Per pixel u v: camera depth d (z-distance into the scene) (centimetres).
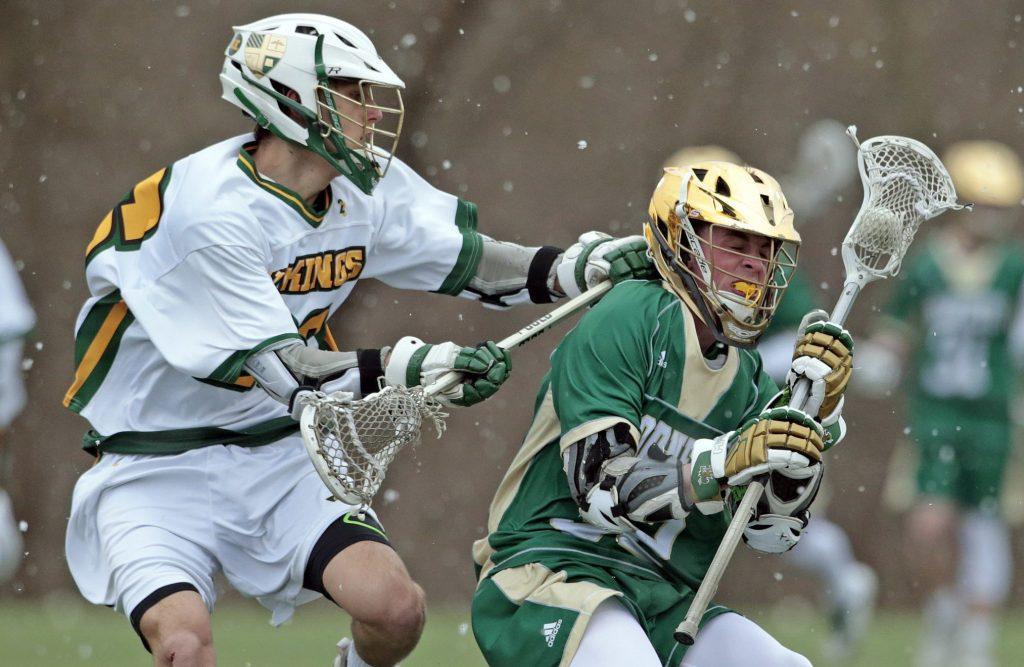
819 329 1570
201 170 1747
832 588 3294
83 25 5094
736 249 1557
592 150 5266
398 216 1920
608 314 1575
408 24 5184
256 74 1739
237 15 5128
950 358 3425
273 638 3309
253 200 1747
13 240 5022
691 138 5288
